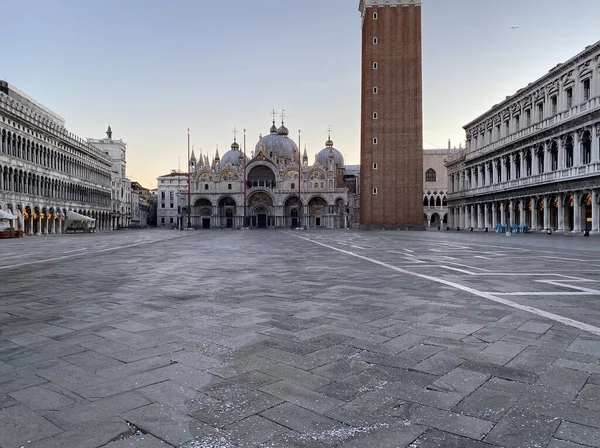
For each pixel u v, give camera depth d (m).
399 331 7.82
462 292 11.84
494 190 79.75
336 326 8.21
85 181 98.94
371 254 25.72
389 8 95.50
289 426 4.37
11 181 64.94
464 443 4.04
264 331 7.88
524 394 5.10
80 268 18.77
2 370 5.97
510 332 7.70
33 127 72.25
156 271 17.48
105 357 6.49
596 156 51.75
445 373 5.75
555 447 3.98
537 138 64.69
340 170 156.75
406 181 95.12
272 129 160.25
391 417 4.55
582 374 5.70
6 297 11.54
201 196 136.62
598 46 51.44
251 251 29.36
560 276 15.05
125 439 4.14
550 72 61.44
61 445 4.05
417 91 95.06
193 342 7.22
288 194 135.50
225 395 5.10
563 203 59.09
